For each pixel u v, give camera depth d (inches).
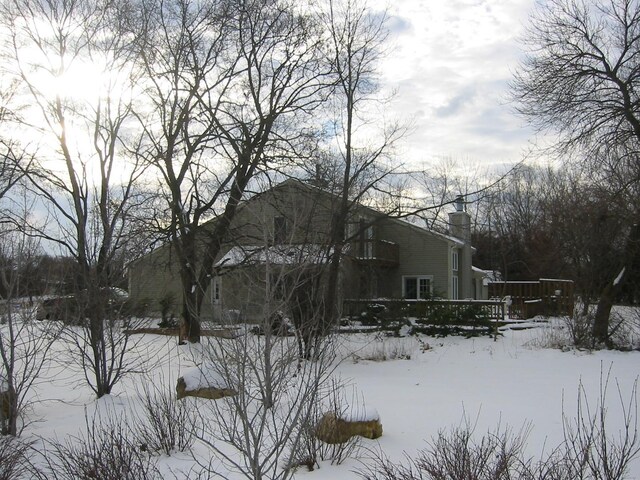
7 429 321.1
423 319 800.9
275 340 210.5
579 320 711.7
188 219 788.0
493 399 418.3
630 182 691.4
